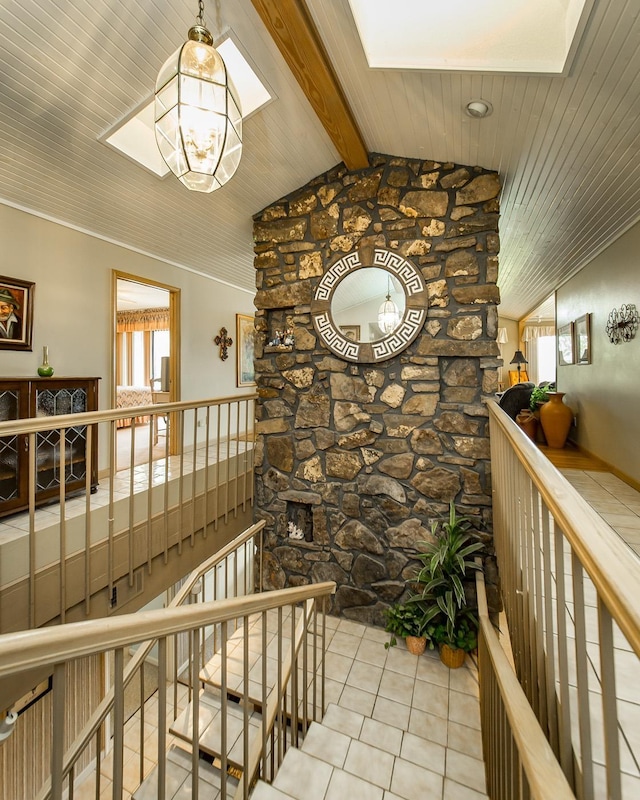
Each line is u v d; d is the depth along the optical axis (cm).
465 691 250
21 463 225
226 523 322
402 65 197
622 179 251
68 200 283
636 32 150
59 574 197
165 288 416
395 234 305
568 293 513
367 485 317
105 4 173
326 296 324
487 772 168
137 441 517
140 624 83
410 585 305
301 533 345
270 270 350
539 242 401
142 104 224
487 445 287
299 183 334
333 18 184
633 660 126
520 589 145
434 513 300
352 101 245
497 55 184
